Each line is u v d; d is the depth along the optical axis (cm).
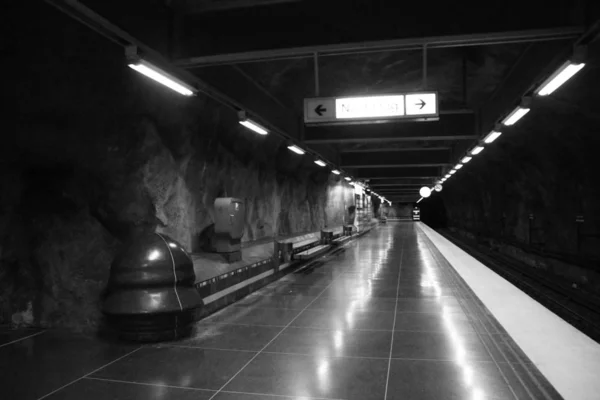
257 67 861
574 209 1795
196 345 576
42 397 412
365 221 3953
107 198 705
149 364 502
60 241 654
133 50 525
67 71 604
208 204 955
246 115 874
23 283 659
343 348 562
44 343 577
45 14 526
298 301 868
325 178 2328
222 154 1020
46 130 641
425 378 455
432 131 1189
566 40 605
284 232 1672
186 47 598
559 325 577
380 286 1037
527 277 1878
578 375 409
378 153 1986
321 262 1555
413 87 1058
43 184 701
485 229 3528
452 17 547
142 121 710
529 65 779
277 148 1431
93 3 445
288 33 580
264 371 481
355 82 1019
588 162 1536
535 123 1494
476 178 3247
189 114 830
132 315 561
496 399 403
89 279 646
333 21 573
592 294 1403
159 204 741
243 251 1049
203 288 723
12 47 554
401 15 557
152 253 592
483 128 1127
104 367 491
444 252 1689
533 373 432
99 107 662
